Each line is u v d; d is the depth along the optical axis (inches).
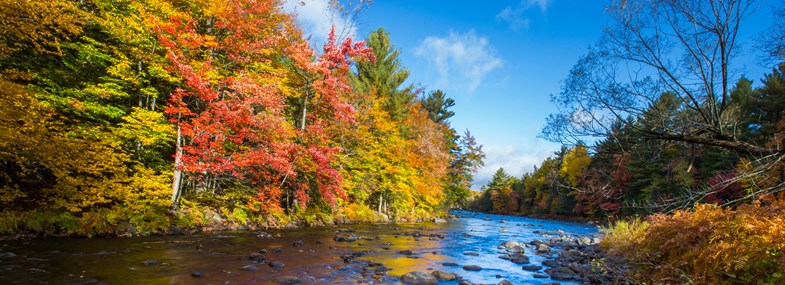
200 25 721.6
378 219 1095.6
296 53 778.2
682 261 279.7
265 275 315.9
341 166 936.9
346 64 883.4
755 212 281.6
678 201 279.3
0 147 398.0
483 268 411.5
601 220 1542.8
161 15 605.0
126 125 522.9
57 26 525.3
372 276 334.3
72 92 513.0
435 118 2263.8
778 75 1095.0
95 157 469.4
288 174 677.3
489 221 1542.8
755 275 226.7
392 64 1403.8
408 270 374.0
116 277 281.6
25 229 404.2
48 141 428.1
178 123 564.4
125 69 551.8
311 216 828.0
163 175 567.2
